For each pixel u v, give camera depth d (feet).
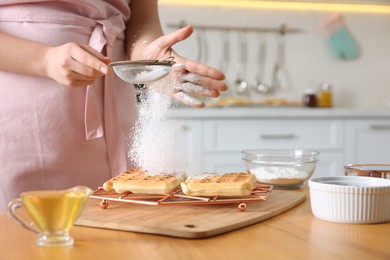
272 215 2.99
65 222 2.41
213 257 2.24
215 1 11.16
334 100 11.71
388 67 11.81
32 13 3.96
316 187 2.92
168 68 3.31
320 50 11.62
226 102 10.50
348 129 9.57
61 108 3.99
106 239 2.54
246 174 3.45
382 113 9.62
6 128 3.97
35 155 4.03
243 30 11.34
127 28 4.65
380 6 11.68
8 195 4.05
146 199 3.21
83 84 3.52
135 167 4.30
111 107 4.25
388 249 2.34
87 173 4.22
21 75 3.92
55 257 2.25
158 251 2.33
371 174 3.37
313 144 9.45
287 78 11.53
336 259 2.20
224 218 2.80
